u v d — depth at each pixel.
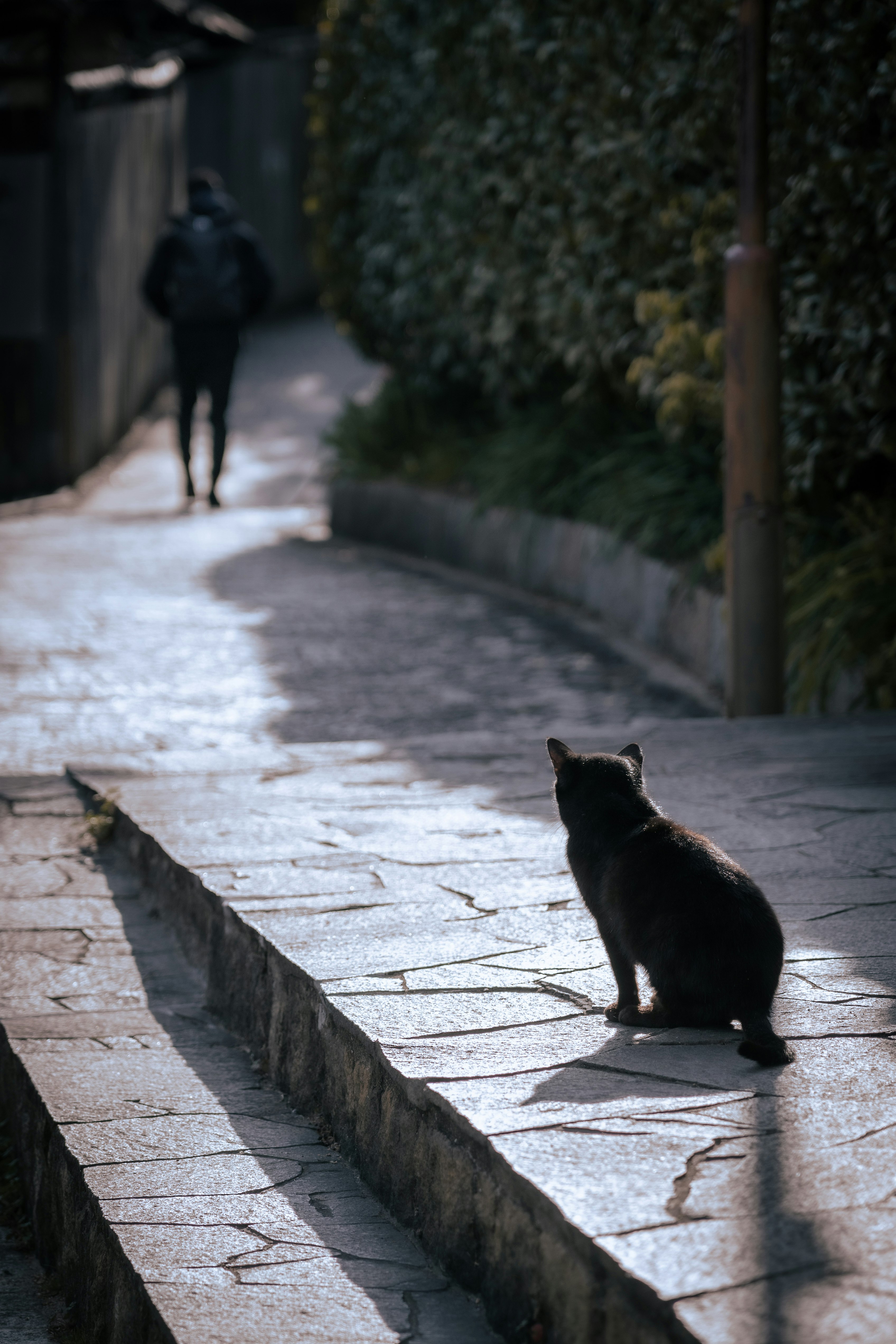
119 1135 4.60
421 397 18.70
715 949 4.11
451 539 16.33
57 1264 4.61
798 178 9.91
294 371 30.31
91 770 8.51
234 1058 5.33
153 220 27.08
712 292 11.07
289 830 6.89
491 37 14.43
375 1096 4.24
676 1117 3.63
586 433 14.97
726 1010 4.10
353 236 19.14
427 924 5.39
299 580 15.32
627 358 13.22
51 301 21.28
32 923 6.64
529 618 13.68
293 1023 4.97
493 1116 3.65
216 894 5.86
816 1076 3.88
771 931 4.16
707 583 11.59
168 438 25.86
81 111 22.73
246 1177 4.29
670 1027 4.31
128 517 19.45
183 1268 3.67
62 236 21.17
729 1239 3.00
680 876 4.24
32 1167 5.01
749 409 9.05
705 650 11.37
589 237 12.98
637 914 4.27
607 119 12.31
